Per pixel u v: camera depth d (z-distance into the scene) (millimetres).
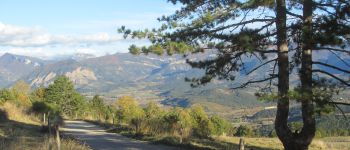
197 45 16281
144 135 30000
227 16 16172
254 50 15125
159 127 30016
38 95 87562
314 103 14109
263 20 15820
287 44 15484
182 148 23578
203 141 26641
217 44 16062
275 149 24656
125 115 51000
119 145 24781
